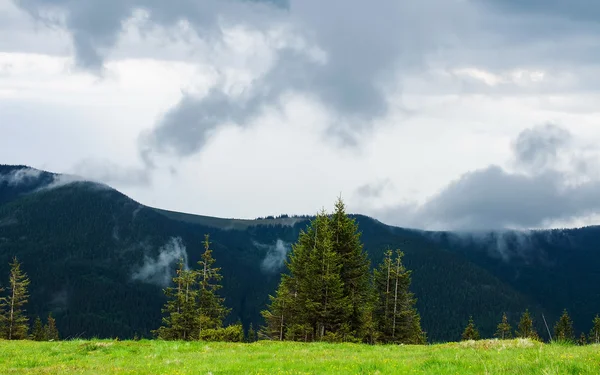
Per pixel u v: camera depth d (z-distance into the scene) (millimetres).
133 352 23891
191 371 15430
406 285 60156
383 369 14352
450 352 19578
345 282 54719
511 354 16500
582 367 12164
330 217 56594
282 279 60875
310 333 53594
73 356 21969
